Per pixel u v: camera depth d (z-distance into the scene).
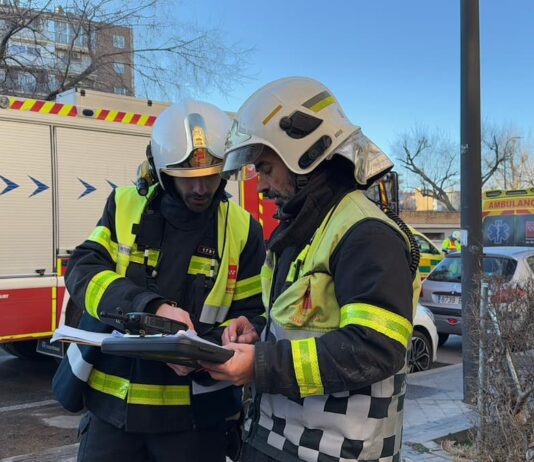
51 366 7.18
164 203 2.14
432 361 7.10
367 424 1.46
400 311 1.37
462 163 5.31
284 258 1.64
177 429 2.03
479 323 3.84
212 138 2.04
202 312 2.13
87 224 6.09
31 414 5.29
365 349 1.33
